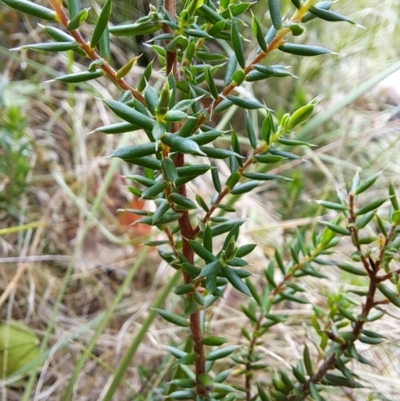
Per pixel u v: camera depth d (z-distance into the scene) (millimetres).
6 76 451
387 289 169
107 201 442
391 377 277
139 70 459
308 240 355
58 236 416
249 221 408
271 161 147
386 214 392
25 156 420
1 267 382
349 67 521
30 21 479
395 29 531
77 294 384
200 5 125
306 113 140
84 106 483
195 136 120
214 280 138
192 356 175
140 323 364
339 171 444
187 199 132
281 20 122
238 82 130
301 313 336
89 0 389
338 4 496
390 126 435
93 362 337
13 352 319
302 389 198
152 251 405
